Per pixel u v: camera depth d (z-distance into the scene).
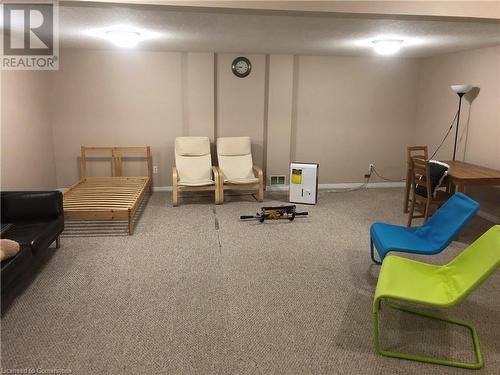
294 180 5.77
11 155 4.59
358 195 6.30
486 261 2.38
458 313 2.93
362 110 6.60
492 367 2.39
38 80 5.38
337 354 2.48
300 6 2.81
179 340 2.60
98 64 5.86
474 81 5.35
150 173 6.18
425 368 2.38
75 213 4.32
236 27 3.81
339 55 6.29
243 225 4.84
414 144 6.78
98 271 3.56
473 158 5.43
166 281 3.39
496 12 3.07
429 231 3.27
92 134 6.05
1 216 3.72
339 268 3.67
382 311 2.95
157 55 5.95
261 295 3.17
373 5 2.90
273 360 2.42
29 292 3.17
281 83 6.27
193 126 6.21
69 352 2.47
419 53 5.89
